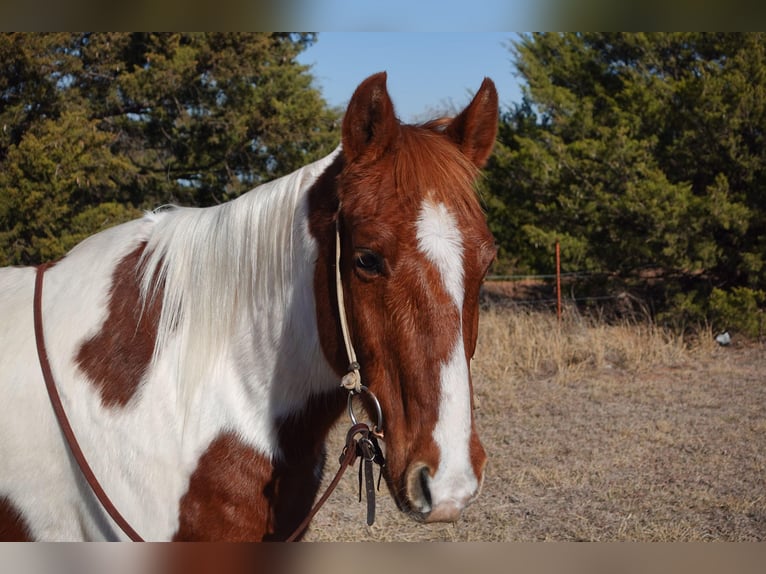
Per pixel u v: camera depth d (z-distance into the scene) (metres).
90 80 9.50
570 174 9.96
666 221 8.88
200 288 1.98
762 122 8.59
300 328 1.89
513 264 12.13
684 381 7.14
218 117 9.94
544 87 10.46
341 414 2.07
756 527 3.84
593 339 8.11
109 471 1.85
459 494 1.52
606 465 4.87
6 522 1.88
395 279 1.61
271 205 1.95
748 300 8.75
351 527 3.91
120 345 1.93
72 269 2.10
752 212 8.77
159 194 10.10
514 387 6.88
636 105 9.64
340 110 10.61
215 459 1.86
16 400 1.88
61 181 8.34
